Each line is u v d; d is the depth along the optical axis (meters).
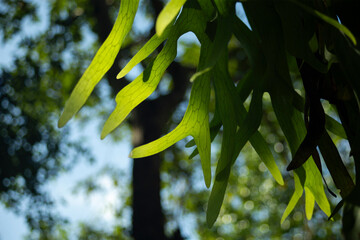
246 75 0.95
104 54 0.80
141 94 0.85
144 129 7.05
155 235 6.71
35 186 7.06
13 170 6.79
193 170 8.66
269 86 0.78
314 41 0.80
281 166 7.85
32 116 7.34
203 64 0.89
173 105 7.20
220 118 0.95
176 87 7.09
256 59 0.78
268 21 0.78
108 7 7.42
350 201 0.59
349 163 5.97
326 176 6.31
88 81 0.77
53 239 7.39
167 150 8.22
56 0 7.57
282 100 0.82
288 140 0.82
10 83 7.14
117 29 0.82
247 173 8.50
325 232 6.49
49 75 7.73
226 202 8.47
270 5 0.79
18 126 7.08
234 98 0.87
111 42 0.81
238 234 8.72
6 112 6.98
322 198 0.87
